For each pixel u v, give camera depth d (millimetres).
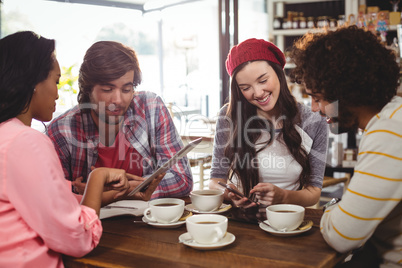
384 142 979
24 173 910
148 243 1133
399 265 1104
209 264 973
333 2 5078
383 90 1067
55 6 4148
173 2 5801
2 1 3732
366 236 1007
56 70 1065
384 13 4086
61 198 940
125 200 1582
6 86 954
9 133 936
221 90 3250
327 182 3199
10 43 987
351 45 1069
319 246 1087
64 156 1651
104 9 4934
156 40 6359
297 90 4418
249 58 1605
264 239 1148
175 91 5953
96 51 1460
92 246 1031
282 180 1762
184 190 1666
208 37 6109
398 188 968
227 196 1566
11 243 947
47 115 1070
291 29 5059
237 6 3193
